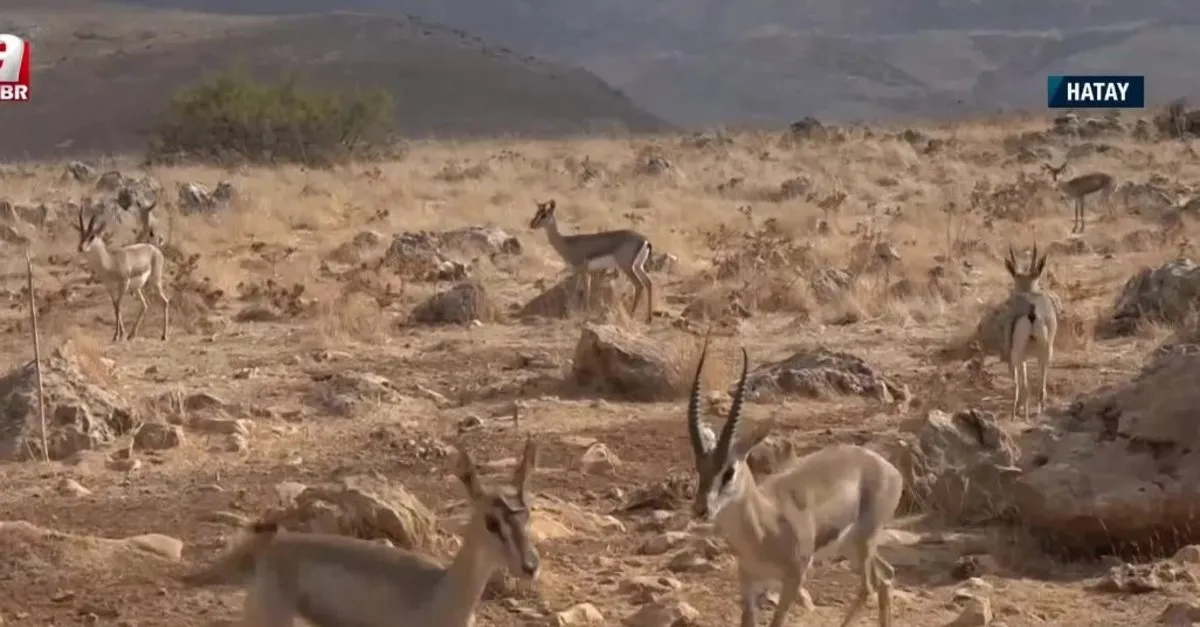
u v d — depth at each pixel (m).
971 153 65.88
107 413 20.64
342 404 21.98
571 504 17.03
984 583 14.27
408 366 25.53
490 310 30.42
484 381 24.08
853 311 29.33
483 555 11.09
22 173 66.00
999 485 16.59
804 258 35.03
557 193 54.28
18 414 20.19
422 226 46.00
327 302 30.83
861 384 22.41
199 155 76.69
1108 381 23.06
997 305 27.66
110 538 15.81
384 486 15.31
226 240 43.03
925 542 15.74
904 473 16.81
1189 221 42.00
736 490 12.00
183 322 30.94
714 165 62.94
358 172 63.25
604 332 23.39
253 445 20.05
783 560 12.33
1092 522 15.09
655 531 16.25
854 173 58.84
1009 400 22.20
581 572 14.95
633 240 31.11
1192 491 14.85
